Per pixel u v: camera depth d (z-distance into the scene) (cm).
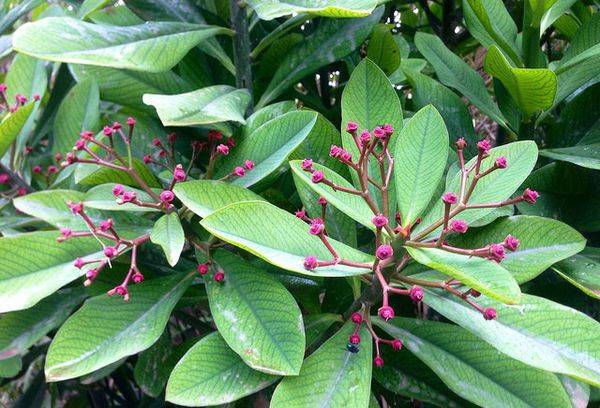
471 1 36
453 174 32
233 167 32
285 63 39
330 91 50
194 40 33
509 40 39
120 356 26
